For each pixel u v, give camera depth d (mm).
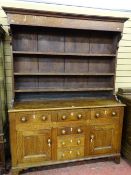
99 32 2449
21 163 2051
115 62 2383
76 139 2162
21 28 2209
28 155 2059
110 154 2326
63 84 2488
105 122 2225
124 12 2678
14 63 2244
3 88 2236
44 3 2414
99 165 2338
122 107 2242
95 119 2184
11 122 1941
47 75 2389
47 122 2035
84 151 2223
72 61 2455
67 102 2320
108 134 2271
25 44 2260
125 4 2660
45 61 2367
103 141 2271
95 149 2262
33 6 2389
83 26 2092
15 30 2193
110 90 2555
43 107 2055
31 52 2109
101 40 2492
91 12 2576
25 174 2137
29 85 2381
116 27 2189
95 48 2492
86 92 2586
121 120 2277
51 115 2031
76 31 2381
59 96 2498
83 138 2186
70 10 2508
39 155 2086
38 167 2270
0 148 2072
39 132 2035
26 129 1992
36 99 2412
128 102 2355
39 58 2340
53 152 2117
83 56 2457
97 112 2174
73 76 2498
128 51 2799
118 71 2820
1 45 2186
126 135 2428
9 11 1861
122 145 2535
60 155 2148
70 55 2322
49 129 2055
